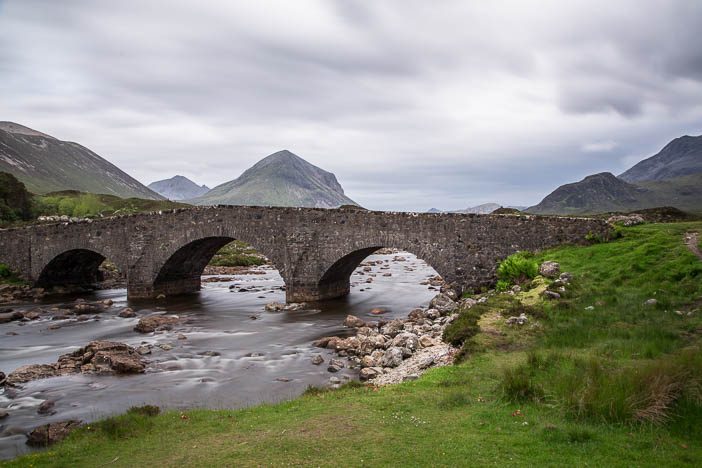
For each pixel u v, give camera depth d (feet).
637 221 123.54
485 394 48.42
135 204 431.02
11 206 276.41
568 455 33.60
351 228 130.72
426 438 38.63
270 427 45.32
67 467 39.01
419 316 108.68
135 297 159.53
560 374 47.62
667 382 39.75
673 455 32.58
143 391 70.08
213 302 152.35
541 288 90.74
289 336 103.96
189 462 37.65
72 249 172.55
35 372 79.00
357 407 48.83
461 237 118.83
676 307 67.21
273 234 139.54
